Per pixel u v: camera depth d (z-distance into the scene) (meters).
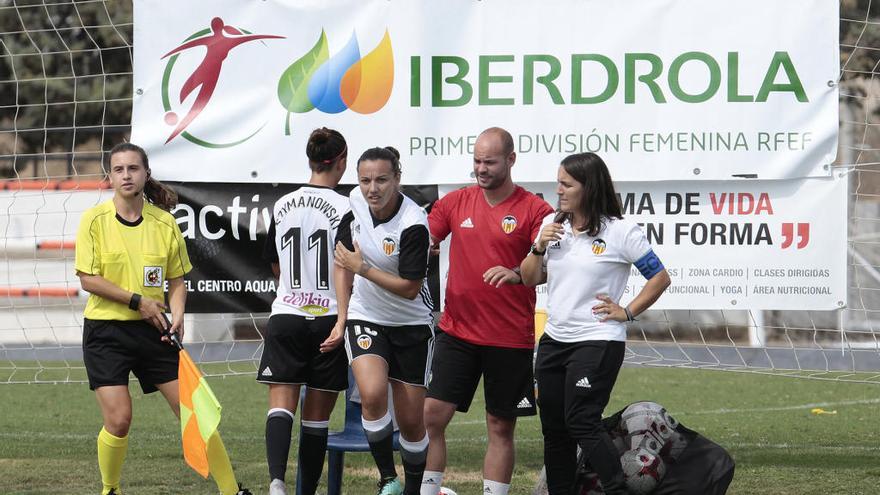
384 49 27.47
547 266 20.70
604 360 20.06
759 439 32.62
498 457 21.61
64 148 70.75
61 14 66.31
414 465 21.52
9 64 68.31
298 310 21.72
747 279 27.14
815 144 26.80
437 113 27.41
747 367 33.53
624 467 21.30
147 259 22.00
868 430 34.47
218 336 51.94
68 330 57.88
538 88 27.17
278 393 21.78
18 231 58.94
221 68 27.78
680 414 38.00
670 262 27.31
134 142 27.78
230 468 20.58
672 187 27.25
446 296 21.97
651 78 27.02
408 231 20.83
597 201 20.19
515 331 21.42
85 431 33.97
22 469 27.39
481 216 21.61
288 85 27.69
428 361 21.48
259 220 27.94
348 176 27.58
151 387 22.38
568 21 27.12
